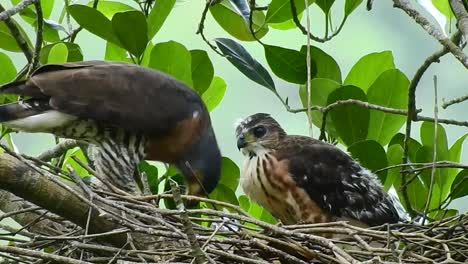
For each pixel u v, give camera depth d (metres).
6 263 9.54
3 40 11.82
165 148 12.00
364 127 11.72
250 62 11.98
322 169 11.89
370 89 11.90
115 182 11.73
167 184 12.10
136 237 9.77
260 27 11.95
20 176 9.26
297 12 11.88
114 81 11.40
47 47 11.74
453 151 11.85
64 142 11.70
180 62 11.87
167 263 8.96
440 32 9.92
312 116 12.09
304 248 9.31
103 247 9.16
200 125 12.08
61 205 9.42
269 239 9.39
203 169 12.22
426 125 11.70
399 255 9.02
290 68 11.98
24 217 10.36
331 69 12.13
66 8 11.98
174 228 9.20
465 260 9.68
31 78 11.00
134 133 11.62
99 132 11.48
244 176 12.31
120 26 11.38
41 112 11.07
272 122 12.36
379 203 11.86
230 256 9.00
